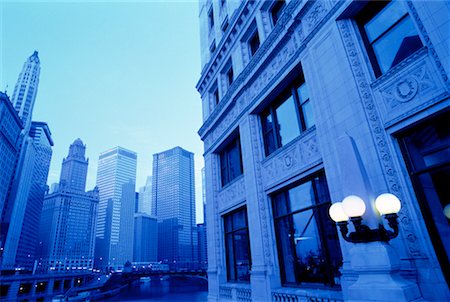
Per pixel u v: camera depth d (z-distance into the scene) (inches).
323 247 339.3
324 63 340.2
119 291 4114.2
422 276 210.1
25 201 6865.2
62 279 5236.2
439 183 221.8
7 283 3838.6
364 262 196.7
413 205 227.8
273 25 510.9
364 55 301.6
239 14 590.6
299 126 405.4
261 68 490.3
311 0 378.9
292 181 396.5
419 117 234.2
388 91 263.4
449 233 211.3
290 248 400.8
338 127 306.2
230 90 588.4
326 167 318.7
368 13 311.3
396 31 277.7
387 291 177.8
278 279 405.7
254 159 488.1
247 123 523.5
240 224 561.3
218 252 607.8
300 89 418.0
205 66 776.3
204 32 886.4
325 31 344.8
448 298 195.6
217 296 568.7
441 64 219.6
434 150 228.8
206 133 735.7
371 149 263.7
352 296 197.8
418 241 217.8
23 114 7500.0
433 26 227.5
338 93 312.8
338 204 213.8
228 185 601.0
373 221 199.6
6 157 5570.9
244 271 526.6
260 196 463.8
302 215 384.2
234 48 622.5
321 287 335.0
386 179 248.1
